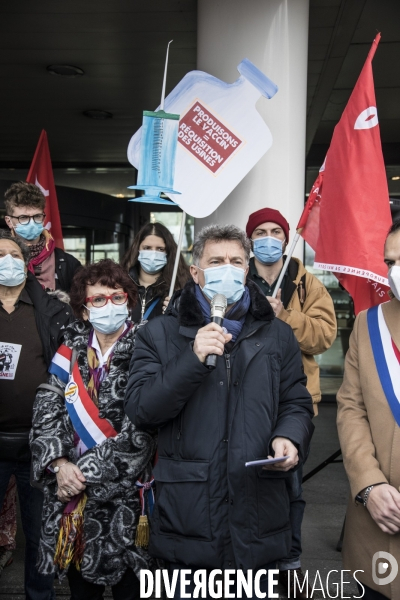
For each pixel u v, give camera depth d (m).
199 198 3.43
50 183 5.18
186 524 2.21
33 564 3.06
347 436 2.32
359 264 3.39
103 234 8.75
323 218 3.54
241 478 2.21
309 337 3.48
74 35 6.39
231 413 2.26
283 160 4.88
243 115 3.44
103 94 8.02
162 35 6.38
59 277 4.11
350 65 7.20
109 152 10.47
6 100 8.22
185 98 3.44
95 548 2.48
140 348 2.43
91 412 2.55
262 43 4.90
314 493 5.39
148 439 2.51
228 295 2.33
